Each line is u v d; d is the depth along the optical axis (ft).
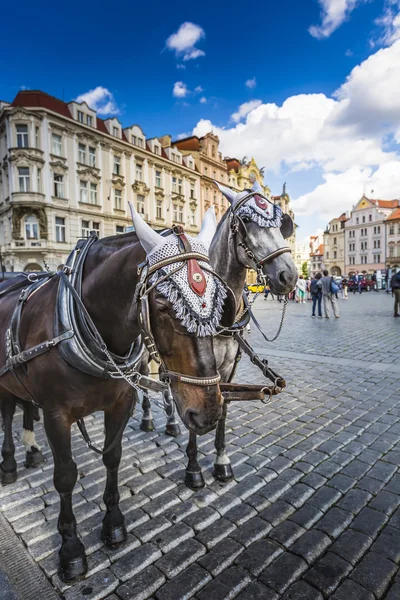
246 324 9.41
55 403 6.35
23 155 77.41
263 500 8.85
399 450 11.32
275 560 6.98
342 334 32.68
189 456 9.52
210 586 6.40
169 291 4.47
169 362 4.79
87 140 88.22
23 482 9.75
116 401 7.05
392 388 17.31
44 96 82.07
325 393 16.79
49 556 7.20
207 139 129.29
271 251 8.45
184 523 8.04
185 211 116.88
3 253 82.38
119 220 95.81
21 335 7.18
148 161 103.45
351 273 140.26
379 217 227.20
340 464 10.50
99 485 9.62
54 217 82.33
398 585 6.43
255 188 9.78
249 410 14.79
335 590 6.31
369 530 7.77
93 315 6.15
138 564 6.89
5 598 6.21
